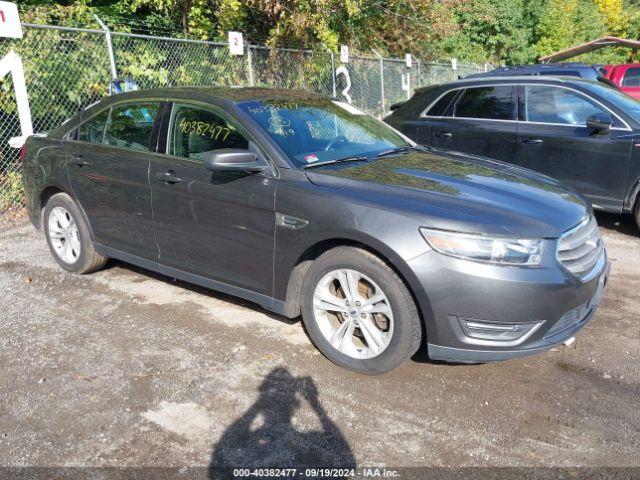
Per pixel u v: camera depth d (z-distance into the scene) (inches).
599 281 134.8
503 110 272.4
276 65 447.5
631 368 138.4
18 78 267.7
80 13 379.2
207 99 159.3
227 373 135.7
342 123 172.4
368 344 131.0
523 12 961.5
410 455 107.7
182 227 159.2
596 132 242.5
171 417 119.1
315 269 135.4
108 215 179.5
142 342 150.9
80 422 117.4
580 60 1072.8
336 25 536.4
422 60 727.7
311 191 133.6
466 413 120.3
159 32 433.4
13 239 241.6
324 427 115.9
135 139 172.4
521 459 106.4
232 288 154.2
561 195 142.2
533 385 131.0
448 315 118.7
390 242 120.4
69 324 161.5
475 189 134.3
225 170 136.3
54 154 192.9
